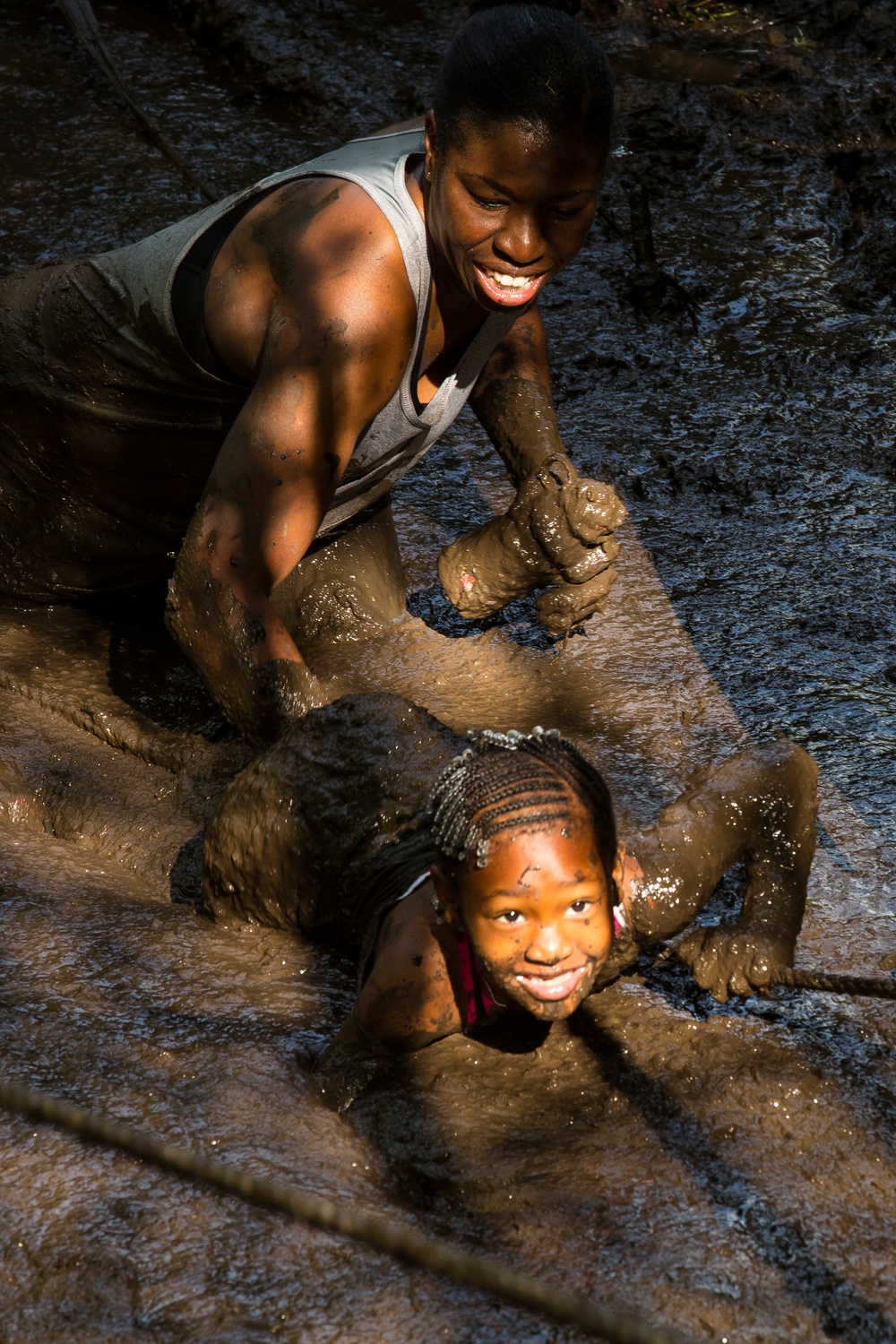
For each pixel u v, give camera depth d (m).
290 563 4.30
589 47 3.86
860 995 3.49
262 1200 2.06
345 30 10.59
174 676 5.20
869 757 4.89
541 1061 3.54
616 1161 3.22
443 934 3.35
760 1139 3.31
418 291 4.24
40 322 4.94
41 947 3.81
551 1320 2.72
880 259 8.56
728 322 7.97
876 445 6.93
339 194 4.25
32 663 5.23
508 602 5.31
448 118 3.91
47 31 10.52
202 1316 2.67
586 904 3.07
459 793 3.09
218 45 10.41
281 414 4.21
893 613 5.73
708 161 9.53
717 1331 2.76
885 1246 3.02
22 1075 3.29
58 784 4.65
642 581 5.90
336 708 3.98
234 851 3.93
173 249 4.55
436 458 6.78
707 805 3.71
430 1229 2.96
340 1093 3.42
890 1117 3.39
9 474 5.27
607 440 6.91
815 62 10.72
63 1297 2.70
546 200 3.91
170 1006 3.64
